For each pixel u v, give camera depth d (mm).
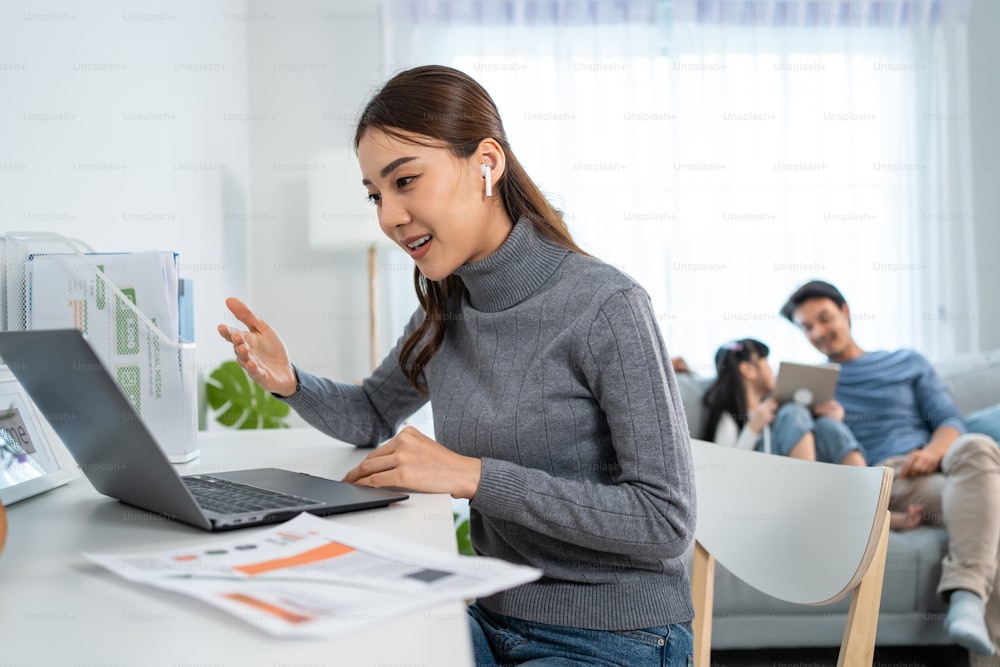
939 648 2217
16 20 1292
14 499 862
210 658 445
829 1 3473
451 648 458
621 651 949
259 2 3281
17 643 469
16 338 668
